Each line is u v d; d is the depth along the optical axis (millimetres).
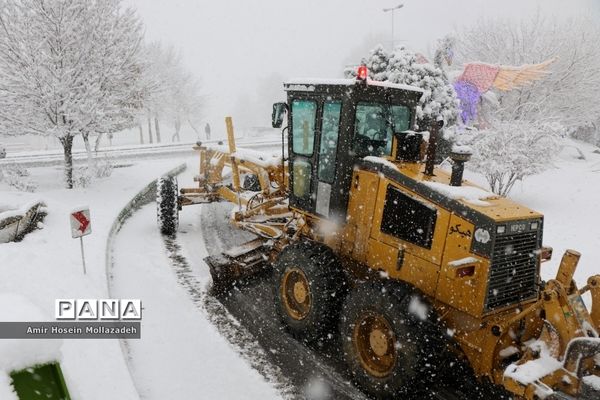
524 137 10250
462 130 12336
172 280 6211
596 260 6926
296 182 5195
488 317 3576
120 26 10906
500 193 10906
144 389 3932
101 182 11953
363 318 3947
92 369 3742
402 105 4746
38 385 2543
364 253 4410
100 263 6016
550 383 3043
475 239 3494
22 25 9688
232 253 5922
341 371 4309
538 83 16625
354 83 4191
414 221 3922
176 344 4648
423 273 3879
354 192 4449
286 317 4902
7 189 10391
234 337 4836
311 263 4492
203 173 8703
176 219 8109
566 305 3104
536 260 3828
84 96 10188
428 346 3518
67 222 7902
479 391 4031
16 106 10164
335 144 4535
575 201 10719
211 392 3949
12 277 5211
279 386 4059
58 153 19484
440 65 13078
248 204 6793
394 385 3680
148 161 16922
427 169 4133
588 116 18375
